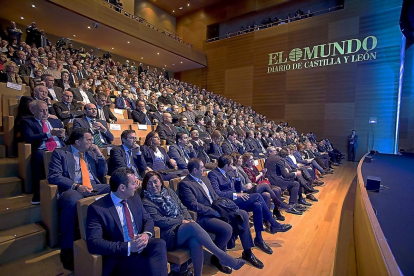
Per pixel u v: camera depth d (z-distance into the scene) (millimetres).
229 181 2574
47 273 1532
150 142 2922
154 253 1414
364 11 8984
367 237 1469
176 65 13977
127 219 1472
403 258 1057
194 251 1616
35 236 1740
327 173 6293
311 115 10141
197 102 9859
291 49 10711
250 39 12094
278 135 7938
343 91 9406
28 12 7793
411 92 8445
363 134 9008
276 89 11141
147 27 10336
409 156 6066
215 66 13625
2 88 2920
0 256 1591
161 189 1849
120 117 4496
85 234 1486
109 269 1381
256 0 12578
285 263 2070
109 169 2457
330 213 3289
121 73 8750
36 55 5676
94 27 8828
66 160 1927
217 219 2010
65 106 3219
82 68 6676
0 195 2094
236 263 1608
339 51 9492
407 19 5117
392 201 1947
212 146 4449
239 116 9078
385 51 8609
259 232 2320
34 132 2250
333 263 2057
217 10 13930
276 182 3381
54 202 1792
